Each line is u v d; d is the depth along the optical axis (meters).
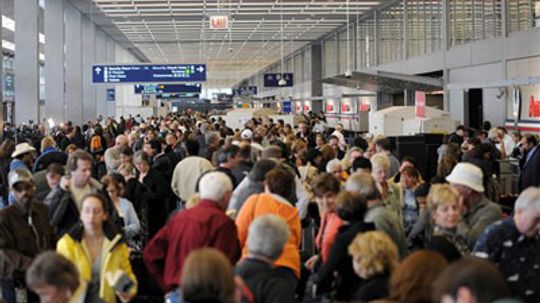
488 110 23.53
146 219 9.85
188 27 42.09
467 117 25.34
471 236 5.52
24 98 24.98
